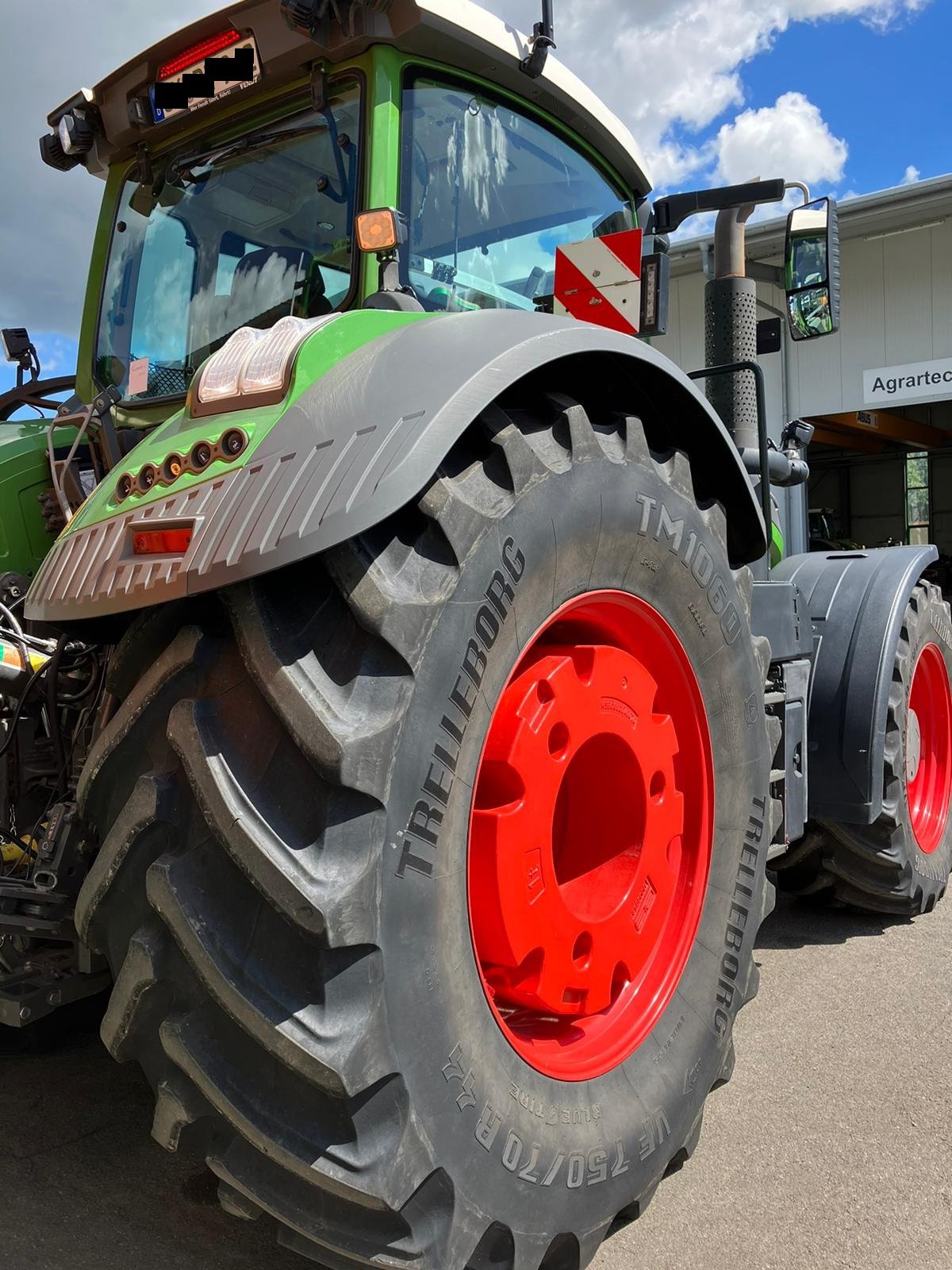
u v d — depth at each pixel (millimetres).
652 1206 1908
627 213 3039
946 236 15609
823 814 3158
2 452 2584
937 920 3576
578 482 1627
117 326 2723
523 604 1524
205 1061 1313
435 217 2328
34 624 2332
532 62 2365
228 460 1412
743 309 3021
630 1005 1855
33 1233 1769
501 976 1658
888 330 16281
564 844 1933
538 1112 1541
